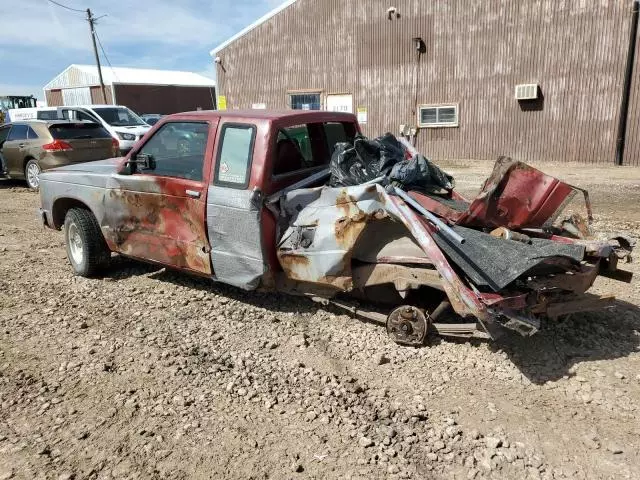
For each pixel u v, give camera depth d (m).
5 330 4.88
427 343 4.39
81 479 2.97
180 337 4.68
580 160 17.86
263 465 3.06
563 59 17.53
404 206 4.03
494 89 19.05
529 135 18.66
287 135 5.02
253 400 3.69
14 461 3.12
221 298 5.54
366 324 4.80
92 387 3.91
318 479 2.95
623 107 16.73
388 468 3.01
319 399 3.69
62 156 13.03
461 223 4.17
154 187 5.32
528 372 3.94
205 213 4.96
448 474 2.97
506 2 18.22
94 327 4.92
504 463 3.03
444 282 3.89
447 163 18.73
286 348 4.45
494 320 3.64
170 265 5.45
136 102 48.09
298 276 4.66
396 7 20.53
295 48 23.53
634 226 8.24
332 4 22.12
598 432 3.28
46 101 52.44
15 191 13.51
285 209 4.70
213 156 4.93
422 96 20.67
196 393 3.79
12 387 3.93
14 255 7.39
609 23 16.53
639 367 3.98
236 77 25.66
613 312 4.91
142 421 3.49
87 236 6.10
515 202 4.20
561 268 4.05
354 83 22.25
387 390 3.78
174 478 2.97
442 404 3.61
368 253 4.46
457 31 19.42
